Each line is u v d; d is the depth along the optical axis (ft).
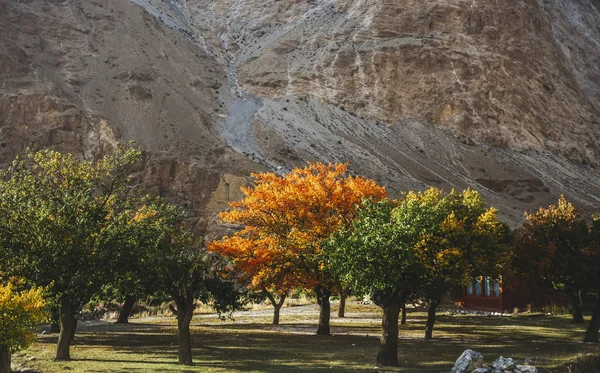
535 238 97.35
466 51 364.58
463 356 54.75
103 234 61.82
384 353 63.16
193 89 335.67
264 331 101.55
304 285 92.79
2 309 46.11
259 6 442.91
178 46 372.58
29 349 71.72
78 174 66.13
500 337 93.76
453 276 81.61
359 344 83.56
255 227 99.40
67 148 268.00
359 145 304.71
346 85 348.59
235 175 257.75
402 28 381.19
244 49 403.95
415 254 63.93
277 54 380.17
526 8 398.83
